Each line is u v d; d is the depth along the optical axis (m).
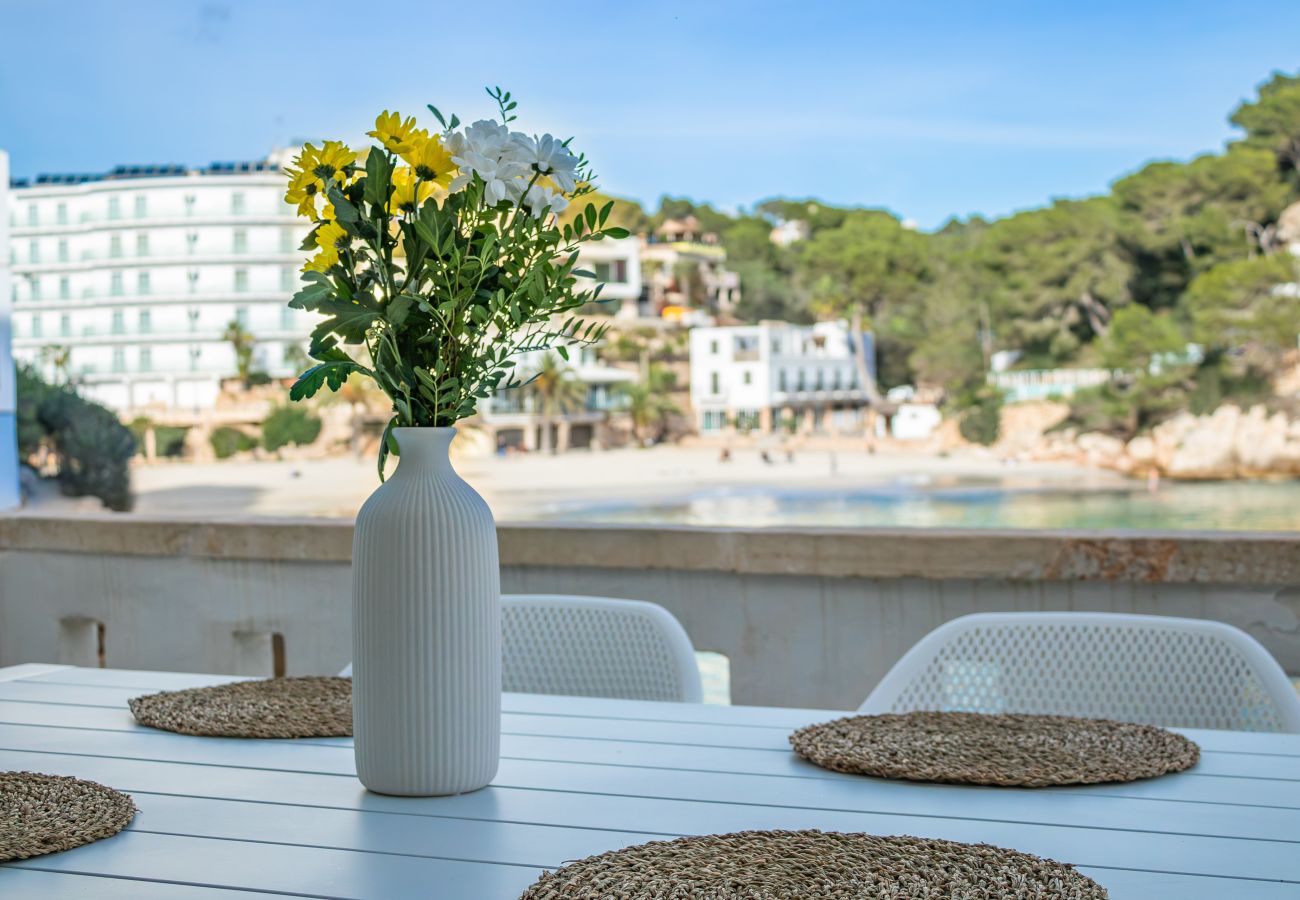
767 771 1.34
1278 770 1.33
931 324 75.31
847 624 2.90
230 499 69.56
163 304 83.38
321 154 1.23
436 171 1.22
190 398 82.75
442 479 1.24
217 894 0.99
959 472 70.50
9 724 1.61
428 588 1.21
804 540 2.89
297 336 83.38
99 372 83.62
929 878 0.98
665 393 80.06
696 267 83.81
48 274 84.62
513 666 2.14
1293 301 60.72
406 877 1.03
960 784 1.28
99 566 3.58
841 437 78.38
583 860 1.03
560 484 69.75
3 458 5.72
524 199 1.23
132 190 83.94
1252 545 2.62
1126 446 65.06
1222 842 1.09
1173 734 1.46
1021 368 70.50
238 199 84.19
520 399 76.94
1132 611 2.74
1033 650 1.91
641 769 1.35
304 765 1.38
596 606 2.12
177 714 1.59
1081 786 1.28
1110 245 66.62
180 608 3.48
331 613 3.31
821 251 79.88
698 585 3.01
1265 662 1.79
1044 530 2.85
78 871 1.04
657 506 65.25
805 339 79.75
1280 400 61.44
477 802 1.23
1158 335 63.09
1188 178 64.19
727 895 0.94
